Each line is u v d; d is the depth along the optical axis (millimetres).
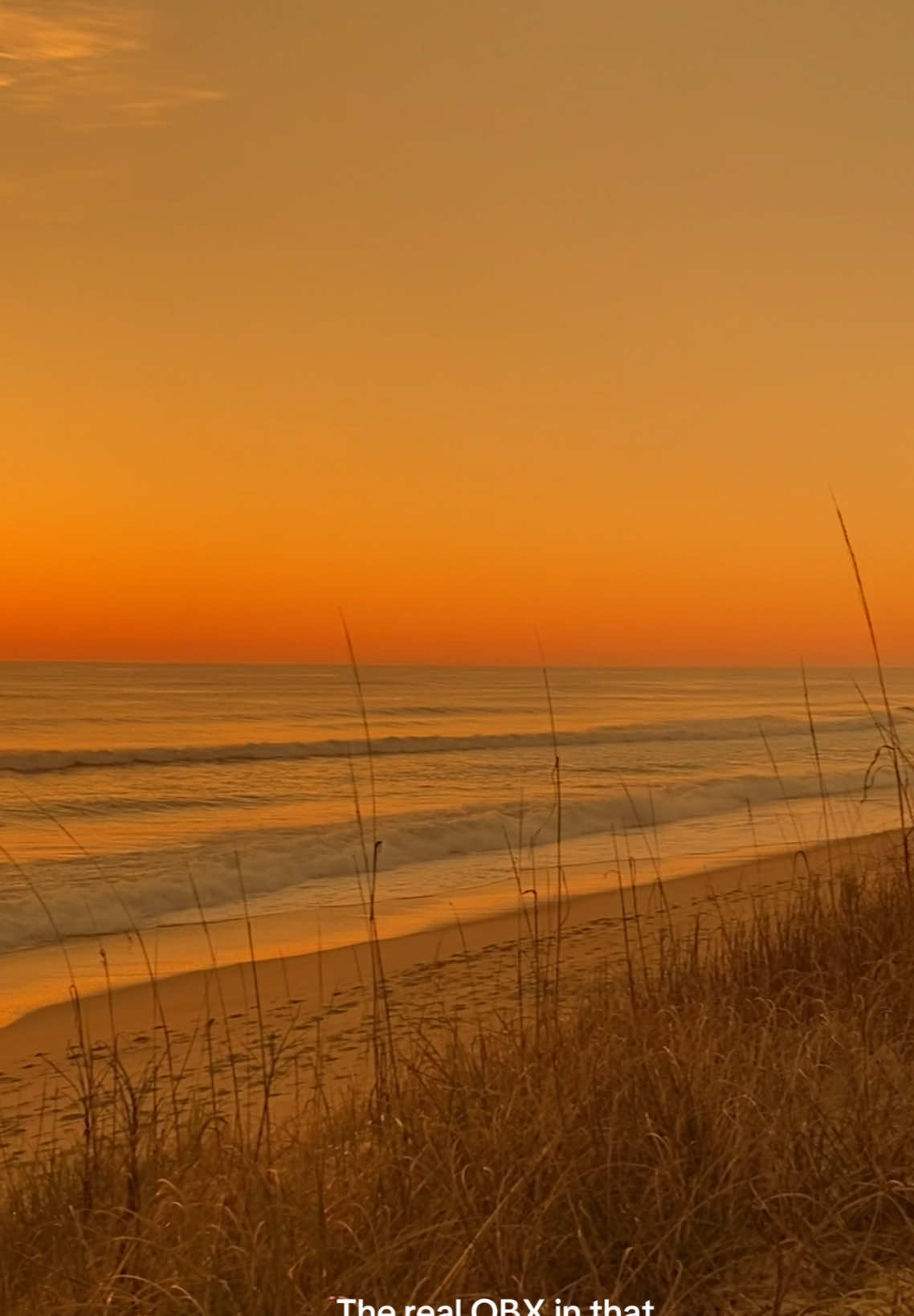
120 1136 5379
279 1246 3008
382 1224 3217
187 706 56750
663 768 30375
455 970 10523
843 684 104812
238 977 10906
